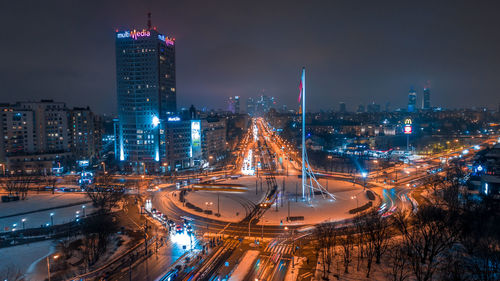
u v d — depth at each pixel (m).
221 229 143.50
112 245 125.50
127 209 176.75
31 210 176.62
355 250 117.00
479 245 109.94
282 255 115.19
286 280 97.50
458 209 137.88
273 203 183.38
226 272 102.94
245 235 135.50
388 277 98.38
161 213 168.38
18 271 104.81
